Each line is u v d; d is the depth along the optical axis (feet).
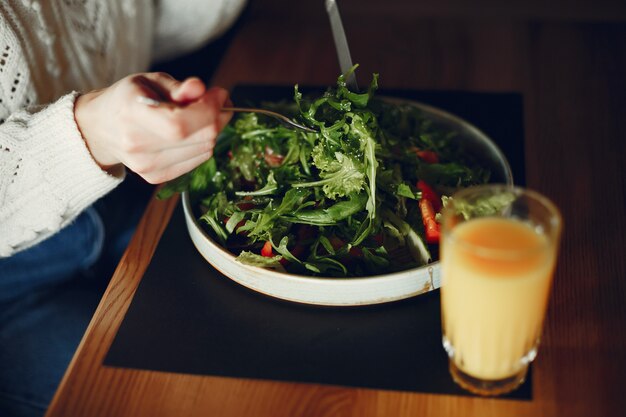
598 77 3.89
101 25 3.83
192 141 2.43
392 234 2.68
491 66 4.02
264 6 5.99
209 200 2.94
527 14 6.16
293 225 2.80
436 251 2.68
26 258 3.63
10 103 3.28
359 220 2.74
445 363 2.34
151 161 2.49
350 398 2.24
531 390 2.24
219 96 2.40
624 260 2.73
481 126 3.53
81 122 2.69
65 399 2.30
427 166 2.97
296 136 2.96
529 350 2.17
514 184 3.14
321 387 2.29
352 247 2.65
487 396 2.23
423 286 2.52
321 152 2.69
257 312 2.59
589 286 2.62
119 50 3.98
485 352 2.13
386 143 2.90
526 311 2.01
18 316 3.59
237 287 2.72
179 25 4.44
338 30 2.96
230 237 2.79
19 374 3.32
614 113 3.60
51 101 3.52
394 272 2.58
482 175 2.99
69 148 2.73
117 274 2.84
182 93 2.31
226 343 2.47
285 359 2.39
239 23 5.61
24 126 2.79
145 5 4.16
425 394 2.24
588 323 2.48
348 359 2.38
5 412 3.26
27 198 2.89
